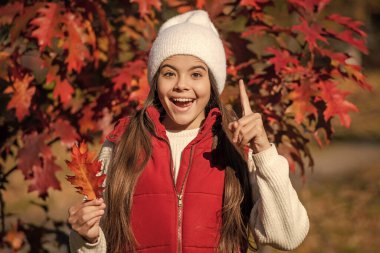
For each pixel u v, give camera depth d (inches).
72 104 156.5
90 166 97.7
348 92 140.7
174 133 111.3
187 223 102.5
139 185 105.1
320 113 143.2
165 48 110.3
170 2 153.8
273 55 152.4
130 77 143.4
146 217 103.7
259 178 100.7
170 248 102.2
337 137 617.3
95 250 101.3
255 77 145.3
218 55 112.7
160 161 105.8
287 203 99.8
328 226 377.4
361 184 459.2
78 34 142.3
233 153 106.8
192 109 108.7
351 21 152.0
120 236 104.3
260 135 99.0
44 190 153.5
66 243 182.9
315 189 449.7
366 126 674.2
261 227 102.0
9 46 152.6
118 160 107.7
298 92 140.5
